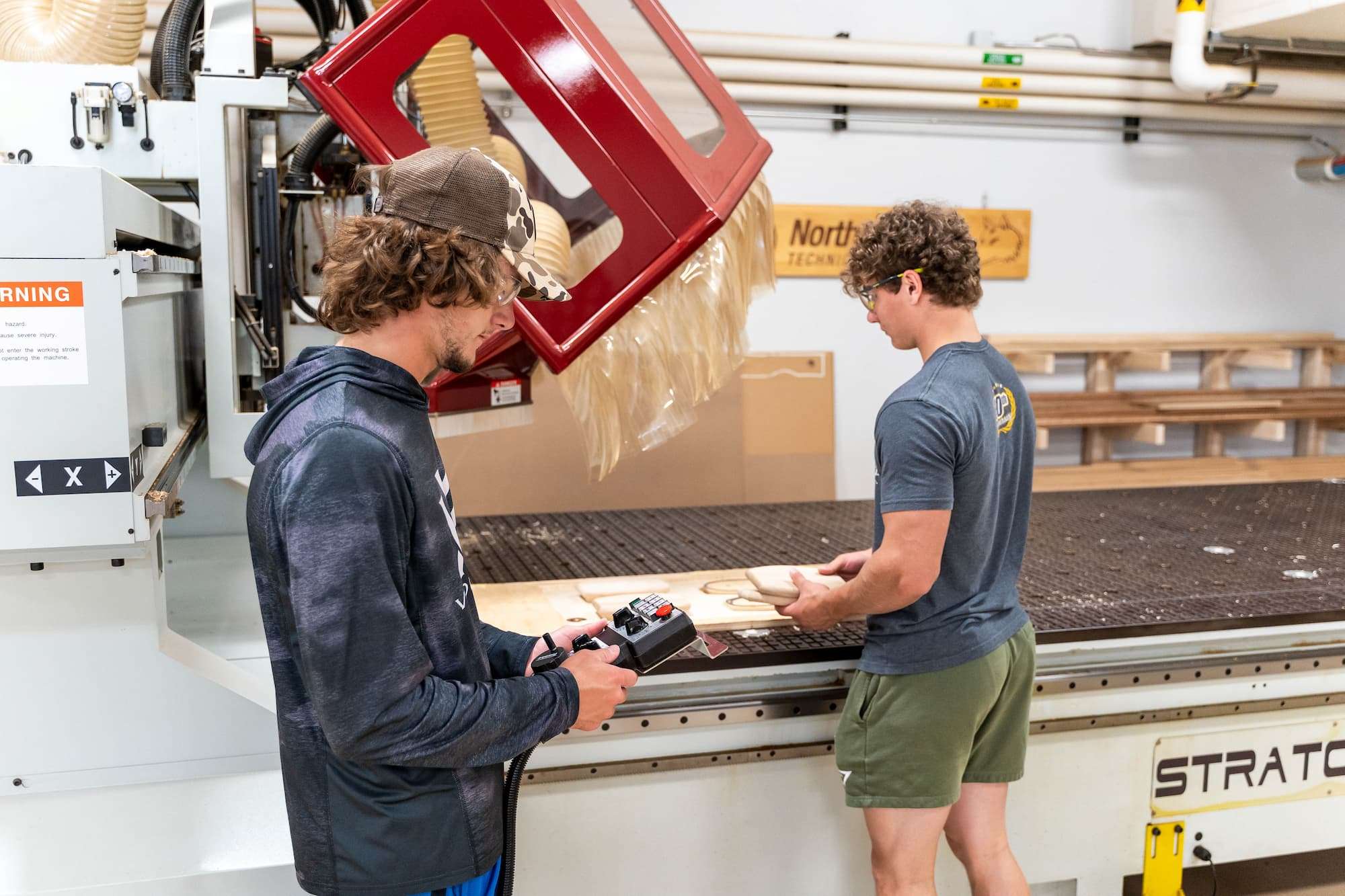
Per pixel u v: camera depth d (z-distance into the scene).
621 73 1.56
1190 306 4.13
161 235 1.46
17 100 1.36
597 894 1.77
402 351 1.03
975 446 1.44
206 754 1.28
